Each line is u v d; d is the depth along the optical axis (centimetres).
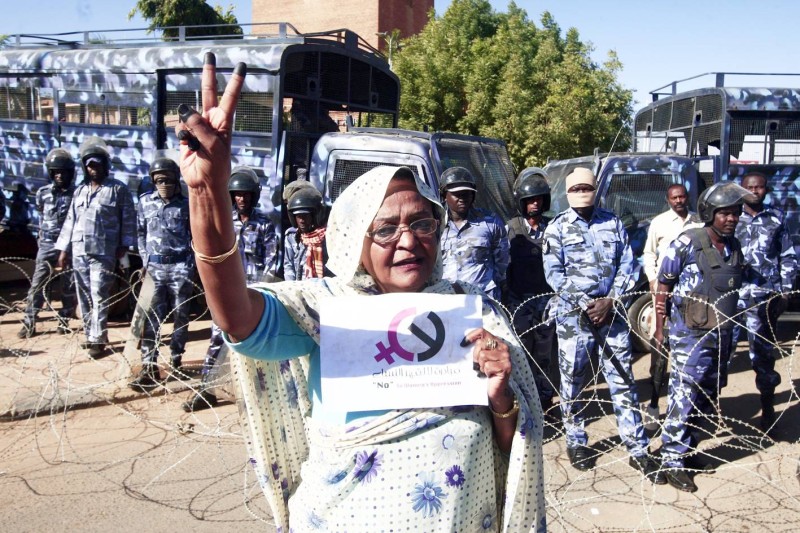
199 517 406
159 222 634
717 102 888
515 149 1786
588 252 497
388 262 184
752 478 468
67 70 985
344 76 923
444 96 1923
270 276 608
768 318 566
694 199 793
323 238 589
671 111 1027
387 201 183
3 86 1080
